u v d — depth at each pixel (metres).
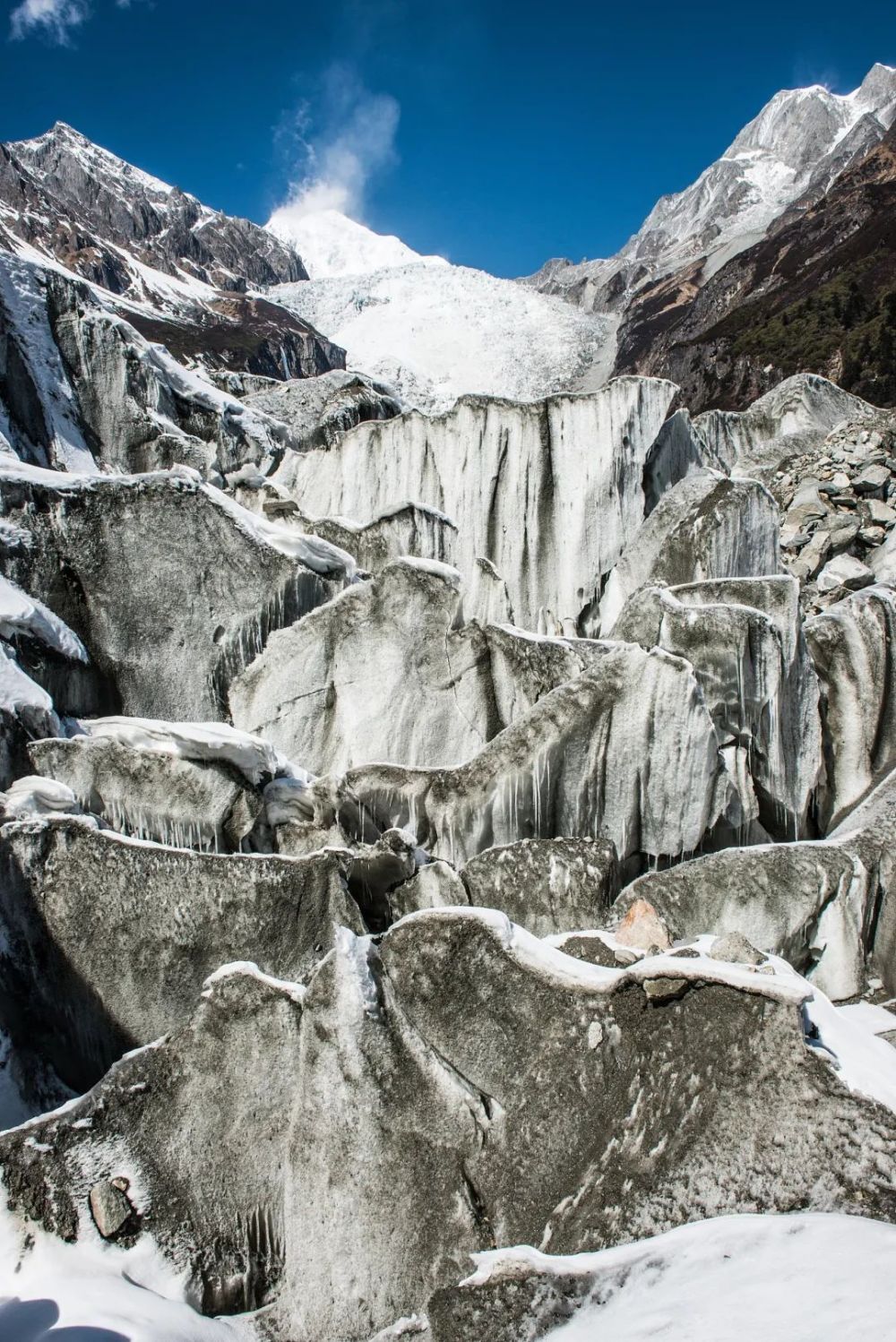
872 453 15.18
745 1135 5.08
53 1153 5.78
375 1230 5.63
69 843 7.40
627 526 12.66
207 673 10.25
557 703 8.47
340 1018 5.75
